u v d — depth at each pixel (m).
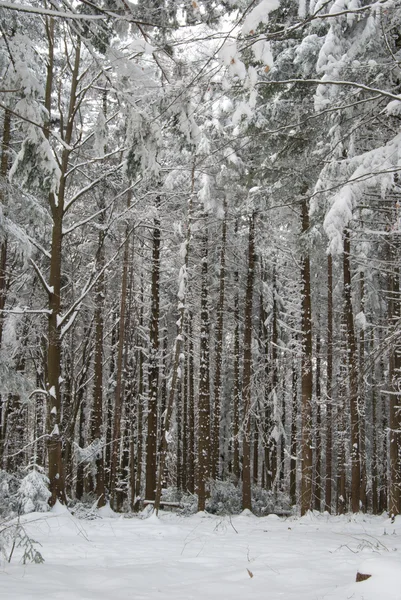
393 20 8.36
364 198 9.45
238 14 4.69
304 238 14.76
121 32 5.52
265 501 20.70
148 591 4.16
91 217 13.95
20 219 13.83
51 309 12.98
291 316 23.69
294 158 11.25
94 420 18.55
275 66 12.19
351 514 17.31
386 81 8.80
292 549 7.31
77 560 6.09
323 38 11.08
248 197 16.09
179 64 5.53
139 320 24.11
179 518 14.92
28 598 3.59
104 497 16.80
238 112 6.51
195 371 28.69
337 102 8.64
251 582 4.60
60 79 13.51
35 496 11.42
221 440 27.64
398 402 17.25
